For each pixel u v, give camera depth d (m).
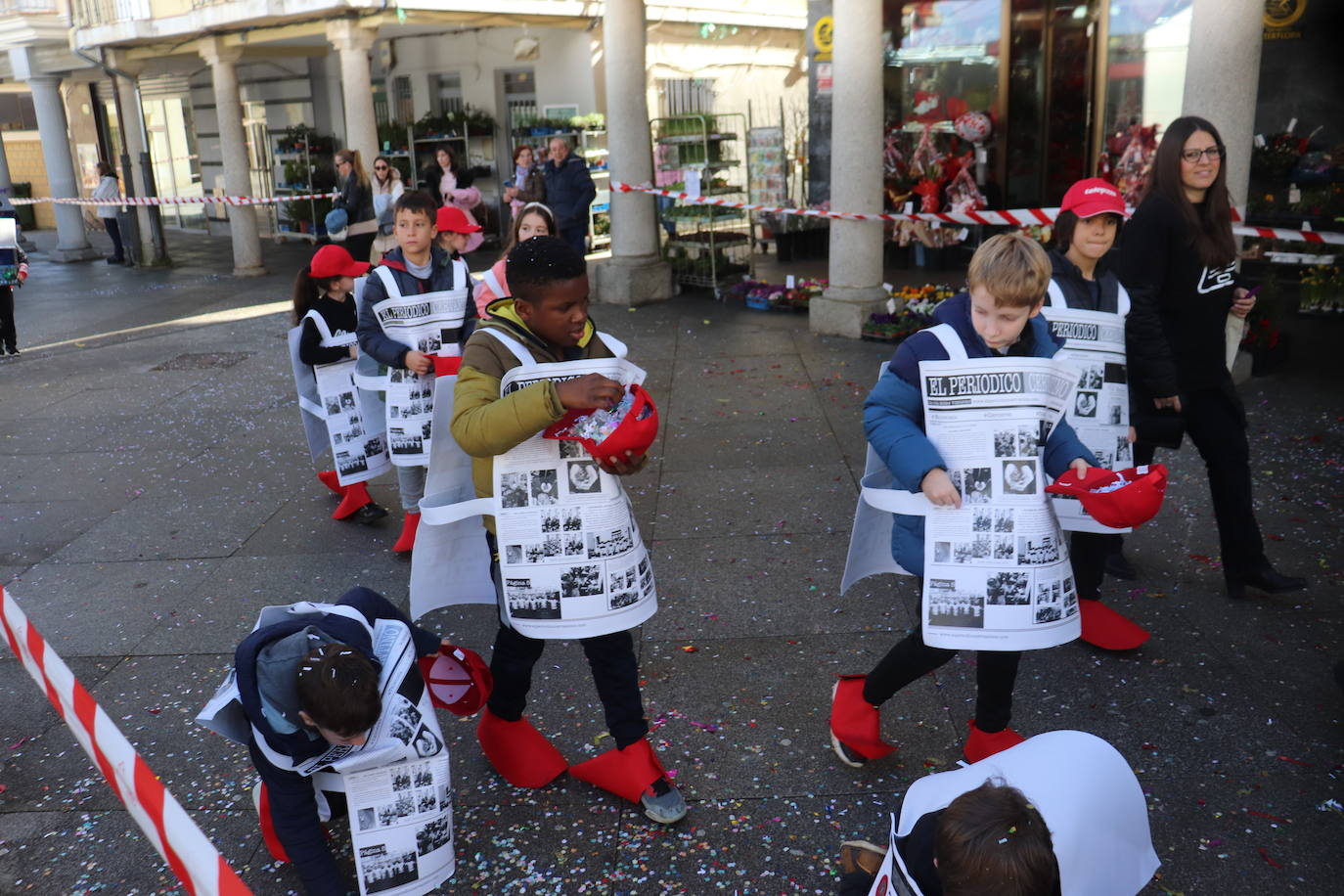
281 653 2.40
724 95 16.80
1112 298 3.53
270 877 2.84
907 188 11.94
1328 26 9.54
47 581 4.84
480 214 16.30
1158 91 10.40
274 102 18.92
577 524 2.72
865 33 8.34
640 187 10.62
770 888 2.72
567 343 2.67
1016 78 11.29
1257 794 2.97
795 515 5.20
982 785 1.81
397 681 2.57
